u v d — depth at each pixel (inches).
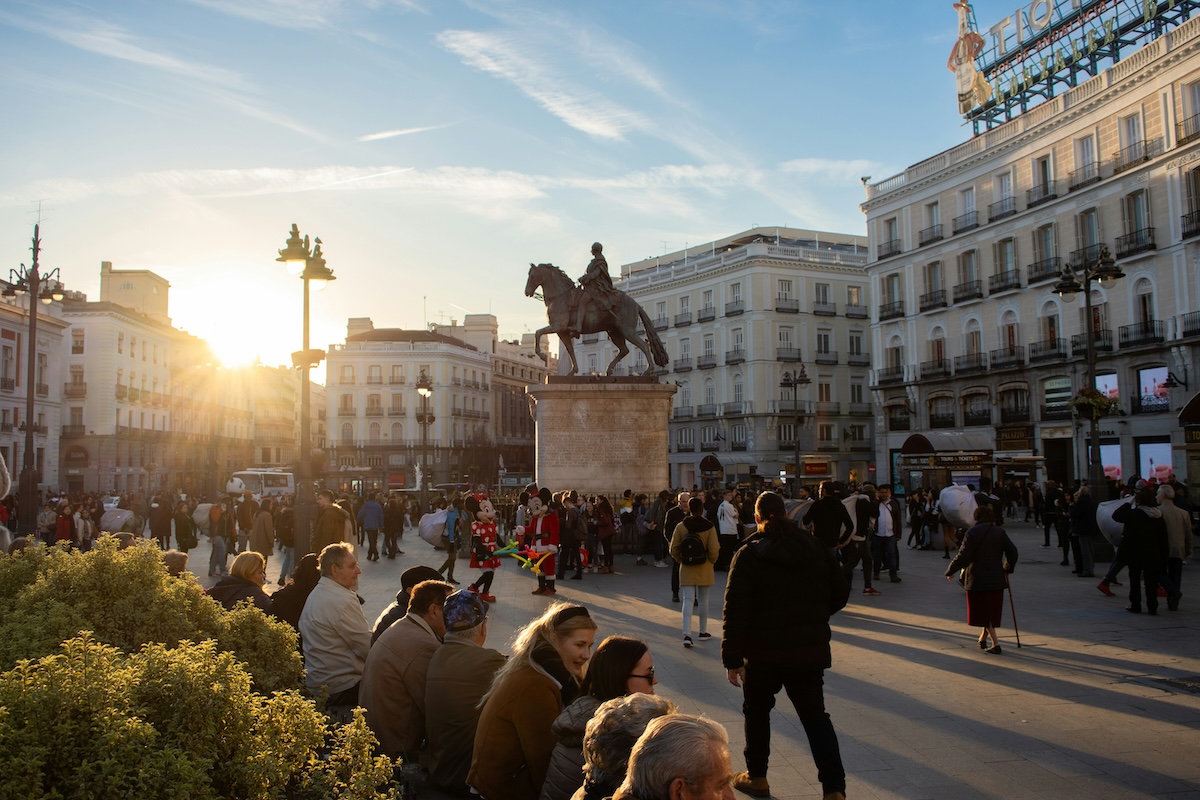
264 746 128.6
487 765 168.1
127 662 127.7
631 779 94.0
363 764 146.9
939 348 1951.3
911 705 295.3
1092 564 659.4
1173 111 1427.2
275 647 211.8
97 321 2591.0
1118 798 211.5
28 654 154.6
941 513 871.1
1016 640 397.4
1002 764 236.1
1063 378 1649.9
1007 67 1850.4
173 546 1181.1
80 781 102.6
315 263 605.3
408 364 3501.5
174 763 109.1
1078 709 288.7
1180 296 1425.9
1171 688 315.6
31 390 964.0
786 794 219.9
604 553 729.0
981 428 1818.4
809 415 2571.4
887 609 513.3
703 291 2738.7
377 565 862.5
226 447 3567.9
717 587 619.8
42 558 231.6
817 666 213.9
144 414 2847.0
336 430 3457.2
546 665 173.0
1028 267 1716.3
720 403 2645.2
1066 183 1643.7
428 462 3425.2
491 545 675.4
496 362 4033.0
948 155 1916.8
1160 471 1460.4
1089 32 1617.9
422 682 211.5
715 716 287.7
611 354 3068.4
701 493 836.6
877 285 2114.9
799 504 647.8
